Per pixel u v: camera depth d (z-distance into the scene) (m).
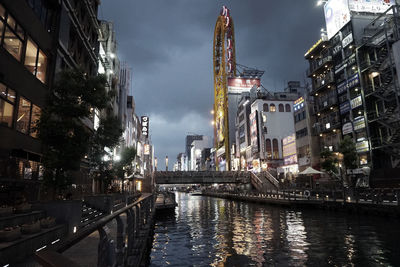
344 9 47.59
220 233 20.72
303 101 61.03
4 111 15.09
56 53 21.66
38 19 19.19
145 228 14.26
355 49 44.88
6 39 15.25
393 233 17.83
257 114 85.38
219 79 131.88
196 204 58.53
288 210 36.50
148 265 12.19
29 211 10.62
